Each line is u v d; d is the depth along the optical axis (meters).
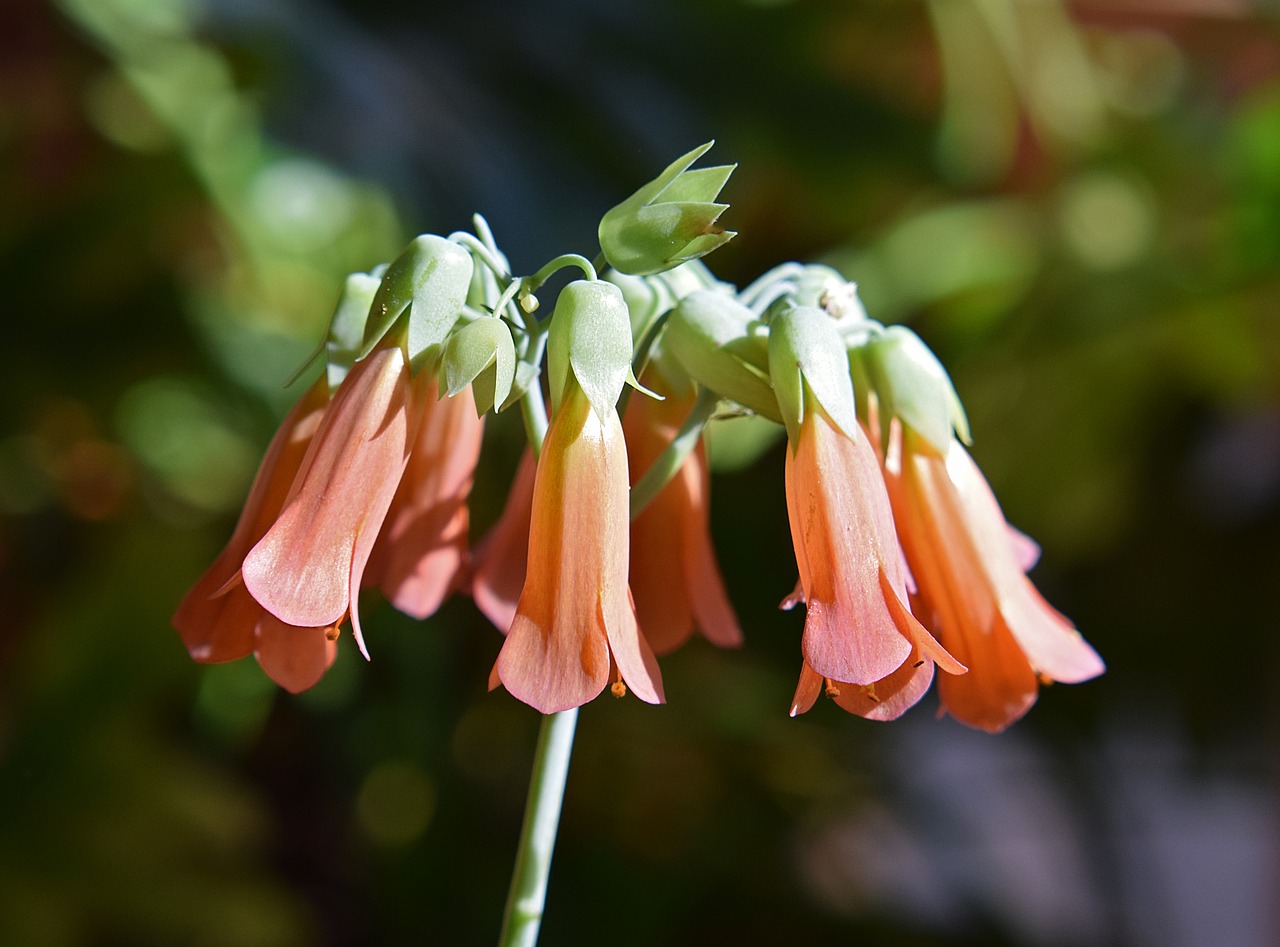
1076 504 0.43
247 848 0.38
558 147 0.37
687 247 0.25
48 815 0.37
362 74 0.36
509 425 0.36
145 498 0.40
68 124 0.38
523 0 0.39
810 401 0.25
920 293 0.41
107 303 0.38
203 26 0.34
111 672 0.38
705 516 0.27
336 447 0.25
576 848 0.41
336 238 0.37
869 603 0.25
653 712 0.40
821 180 0.41
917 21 0.43
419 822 0.39
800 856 0.43
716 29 0.40
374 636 0.37
